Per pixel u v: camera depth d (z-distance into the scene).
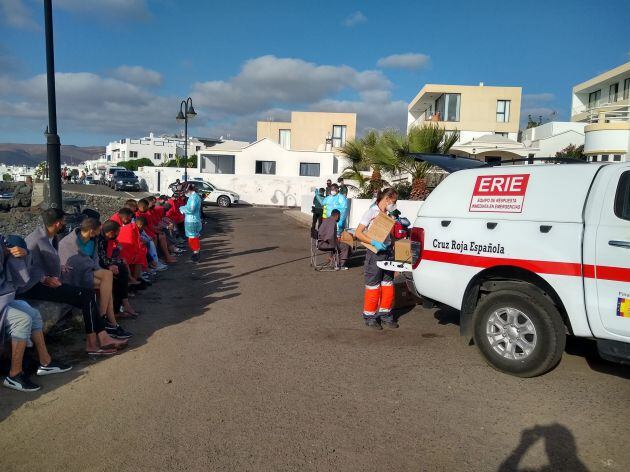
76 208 15.44
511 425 4.09
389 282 6.75
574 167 4.94
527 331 4.95
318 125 51.69
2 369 5.05
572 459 3.61
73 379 5.06
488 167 5.72
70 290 5.64
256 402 4.51
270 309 7.77
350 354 5.72
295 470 3.49
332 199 13.54
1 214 16.39
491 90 39.62
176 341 6.23
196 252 12.42
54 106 7.84
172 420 4.20
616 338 4.48
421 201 14.26
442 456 3.66
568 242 4.73
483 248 5.32
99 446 3.81
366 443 3.83
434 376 5.07
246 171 41.75
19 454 3.72
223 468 3.51
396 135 16.23
